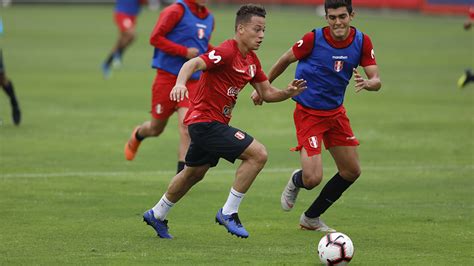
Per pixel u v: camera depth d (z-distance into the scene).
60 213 31.59
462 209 33.41
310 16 156.25
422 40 118.31
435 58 98.75
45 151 45.16
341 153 29.53
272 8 177.38
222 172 41.00
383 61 95.94
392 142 49.56
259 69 27.80
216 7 179.75
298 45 29.42
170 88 36.84
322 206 29.41
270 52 99.00
